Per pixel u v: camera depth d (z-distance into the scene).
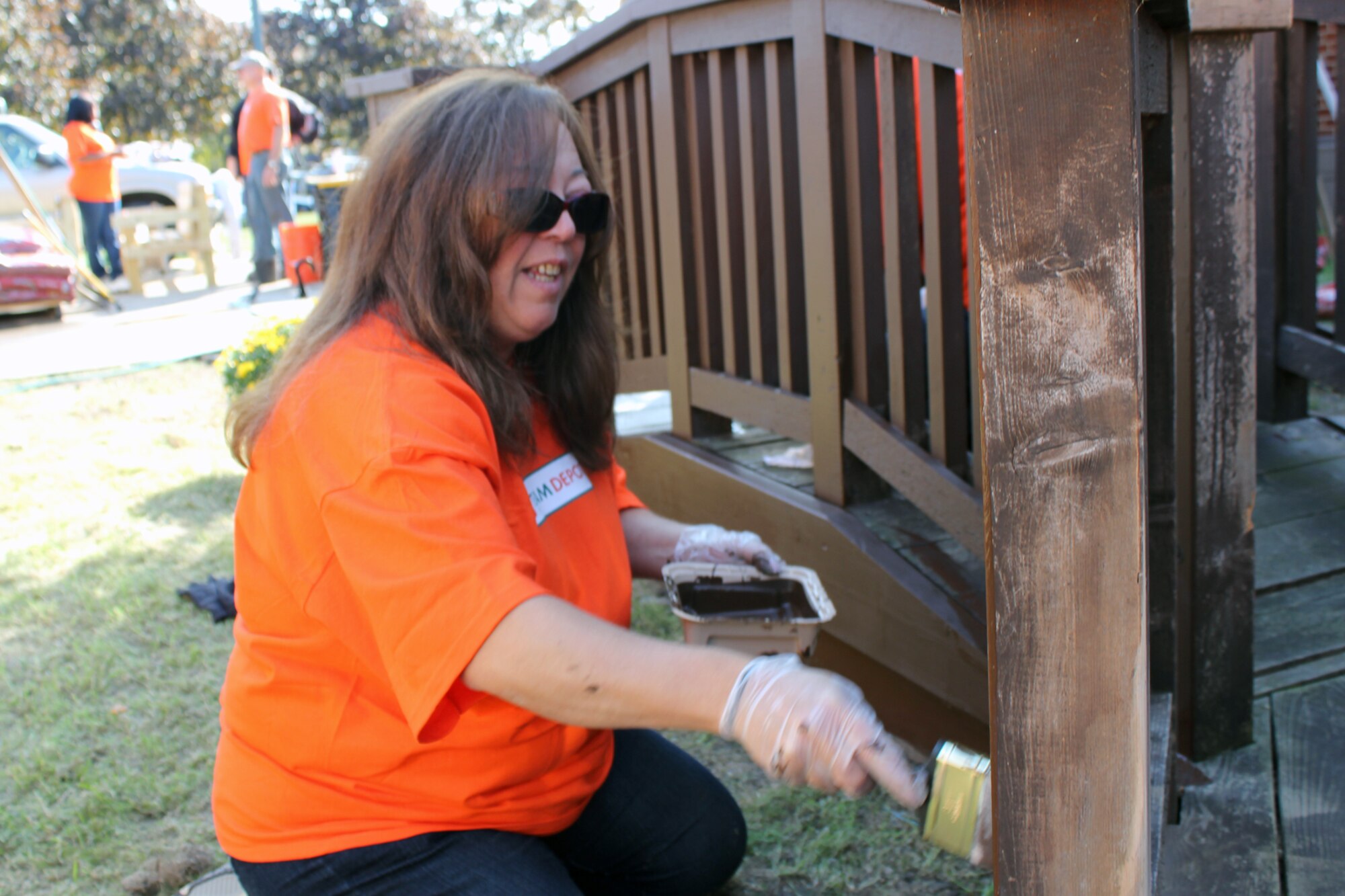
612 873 1.89
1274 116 3.68
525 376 1.70
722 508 3.01
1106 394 0.87
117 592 3.51
